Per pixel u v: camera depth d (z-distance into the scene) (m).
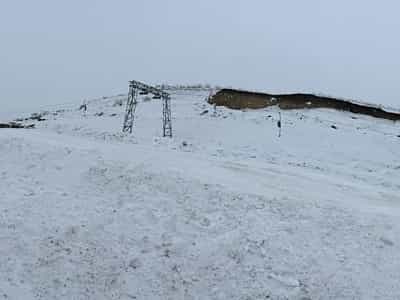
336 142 25.45
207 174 12.21
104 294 7.02
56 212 9.19
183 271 7.53
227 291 7.06
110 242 8.27
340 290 7.10
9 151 12.90
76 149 13.20
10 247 7.94
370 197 12.45
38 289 7.04
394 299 6.96
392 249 8.38
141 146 17.27
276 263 7.69
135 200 9.89
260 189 11.16
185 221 8.97
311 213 9.55
